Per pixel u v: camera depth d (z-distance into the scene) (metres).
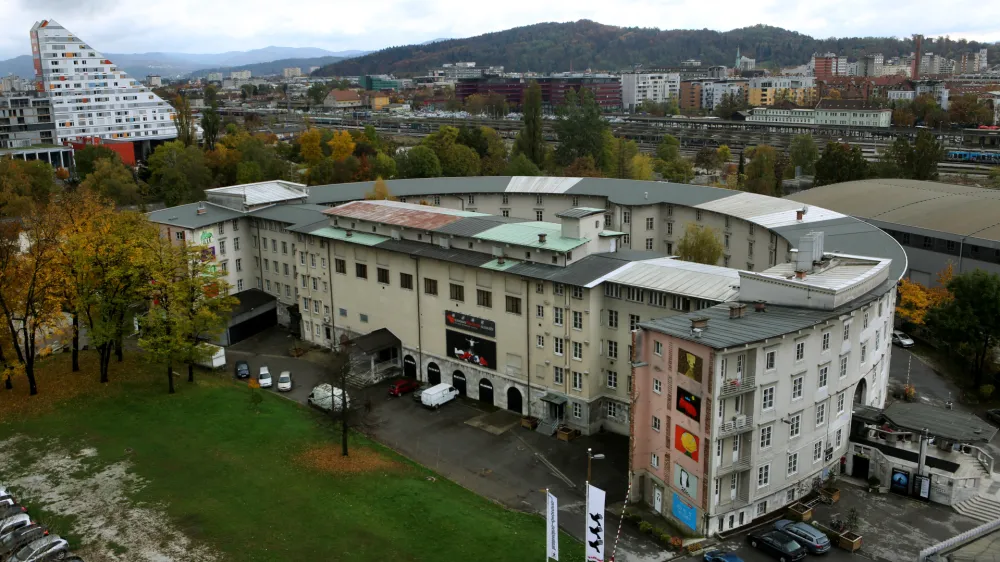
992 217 132.88
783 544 62.81
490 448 85.56
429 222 105.56
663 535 66.38
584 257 92.19
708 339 64.19
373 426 90.94
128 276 94.69
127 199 194.38
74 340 100.25
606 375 88.44
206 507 69.69
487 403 97.50
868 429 77.69
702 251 113.12
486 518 70.38
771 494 69.62
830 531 65.69
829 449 74.75
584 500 74.69
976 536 57.56
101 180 197.75
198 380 102.19
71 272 94.06
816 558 62.91
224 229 126.81
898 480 72.94
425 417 93.69
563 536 68.12
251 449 82.25
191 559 61.78
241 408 93.44
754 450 67.06
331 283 114.56
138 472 75.69
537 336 90.56
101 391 94.81
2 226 130.00
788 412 69.00
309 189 148.12
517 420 92.50
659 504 71.81
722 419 64.50
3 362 95.12
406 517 69.81
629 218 138.12
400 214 110.88
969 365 103.38
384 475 78.06
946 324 97.00
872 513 69.88
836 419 74.62
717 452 64.94
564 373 88.69
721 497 66.31
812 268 78.06
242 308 123.00
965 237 127.25
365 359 106.56
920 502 71.69
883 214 145.50
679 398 67.25
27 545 60.44
